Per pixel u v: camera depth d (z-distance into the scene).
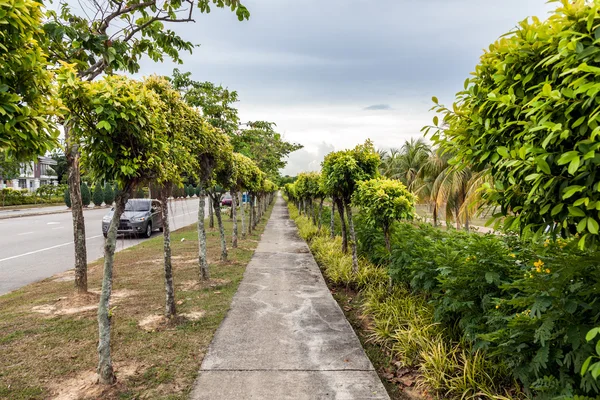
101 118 3.00
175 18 5.62
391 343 4.34
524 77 1.81
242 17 5.65
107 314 3.38
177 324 4.79
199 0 5.47
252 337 4.39
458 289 3.58
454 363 3.45
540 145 1.65
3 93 2.03
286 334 4.49
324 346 4.14
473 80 2.15
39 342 4.26
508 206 1.99
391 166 19.98
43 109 2.43
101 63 5.54
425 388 3.35
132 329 4.62
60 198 45.88
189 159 5.54
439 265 3.95
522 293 2.93
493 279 3.19
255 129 14.16
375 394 3.17
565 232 1.73
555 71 1.63
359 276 6.65
